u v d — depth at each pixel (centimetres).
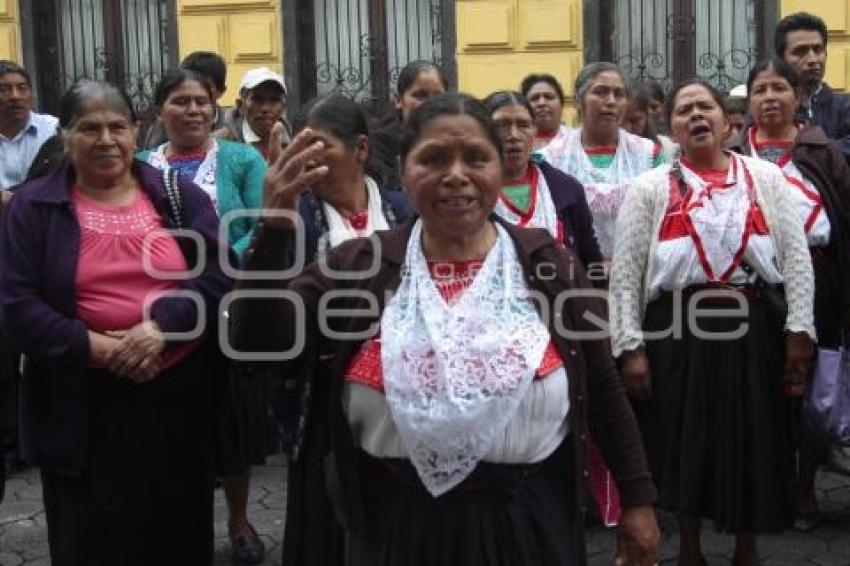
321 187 312
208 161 435
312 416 262
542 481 226
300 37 1021
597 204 449
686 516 364
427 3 1009
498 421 212
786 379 362
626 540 238
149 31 1043
